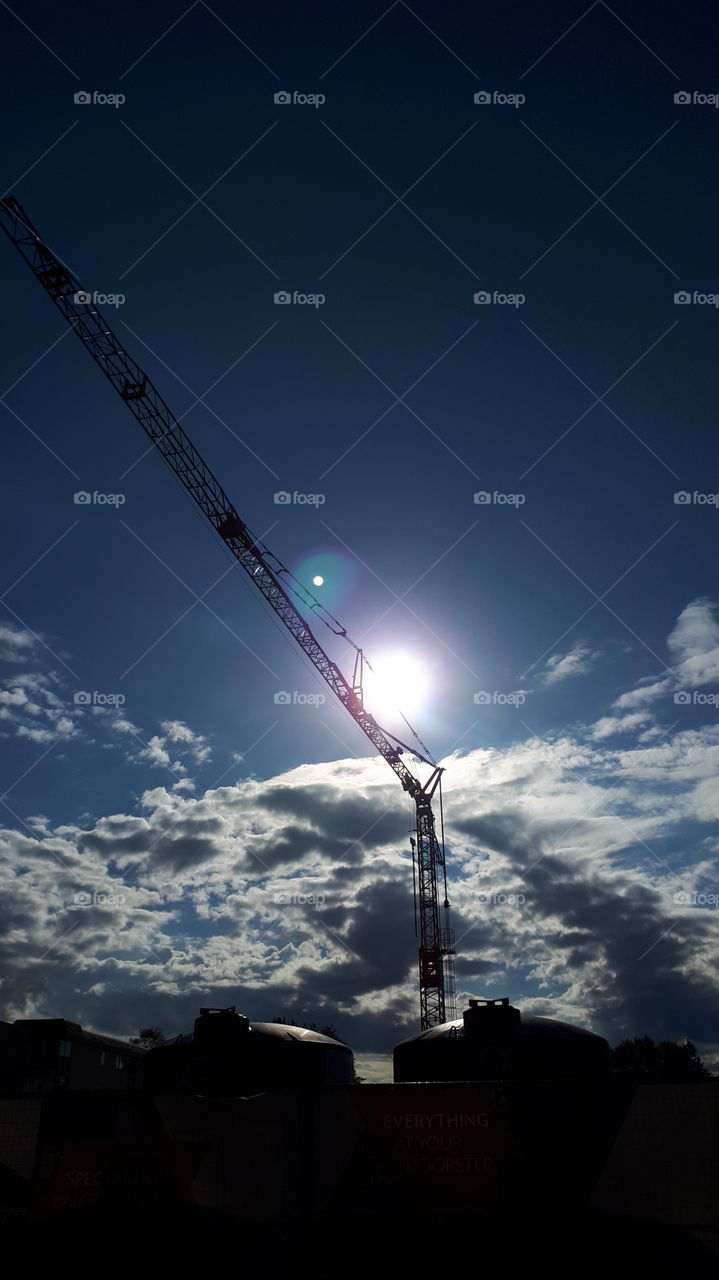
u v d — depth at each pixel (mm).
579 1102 16031
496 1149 15883
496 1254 15227
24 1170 16891
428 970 109562
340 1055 28906
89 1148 16953
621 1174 15453
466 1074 24969
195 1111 16938
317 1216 15898
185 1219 16188
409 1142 16172
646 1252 14938
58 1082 60688
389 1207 15773
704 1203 15070
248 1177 16312
